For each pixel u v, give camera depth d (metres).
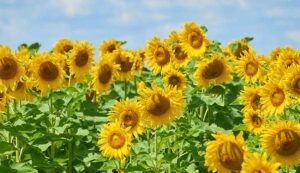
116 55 11.73
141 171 8.21
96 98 11.95
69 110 10.14
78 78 12.05
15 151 9.27
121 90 12.86
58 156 9.65
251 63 11.31
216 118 11.14
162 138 8.66
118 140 7.95
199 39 12.82
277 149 6.70
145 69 14.77
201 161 8.44
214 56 11.08
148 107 8.16
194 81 12.38
